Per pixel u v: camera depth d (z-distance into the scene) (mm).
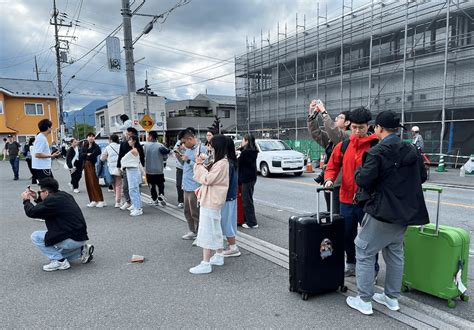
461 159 16953
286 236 5855
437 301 3496
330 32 24094
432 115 18266
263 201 9266
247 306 3494
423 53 18766
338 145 4113
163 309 3463
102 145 13094
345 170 3852
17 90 34844
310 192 10656
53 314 3400
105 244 5570
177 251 5215
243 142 6316
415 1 17844
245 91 32406
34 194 4625
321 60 25234
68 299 3711
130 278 4238
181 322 3215
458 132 17266
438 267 3387
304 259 3520
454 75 17422
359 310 3326
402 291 3707
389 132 3062
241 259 4824
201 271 4328
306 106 26594
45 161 7676
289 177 14758
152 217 7371
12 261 4871
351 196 3844
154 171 8344
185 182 5656
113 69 14141
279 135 28406
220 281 4105
